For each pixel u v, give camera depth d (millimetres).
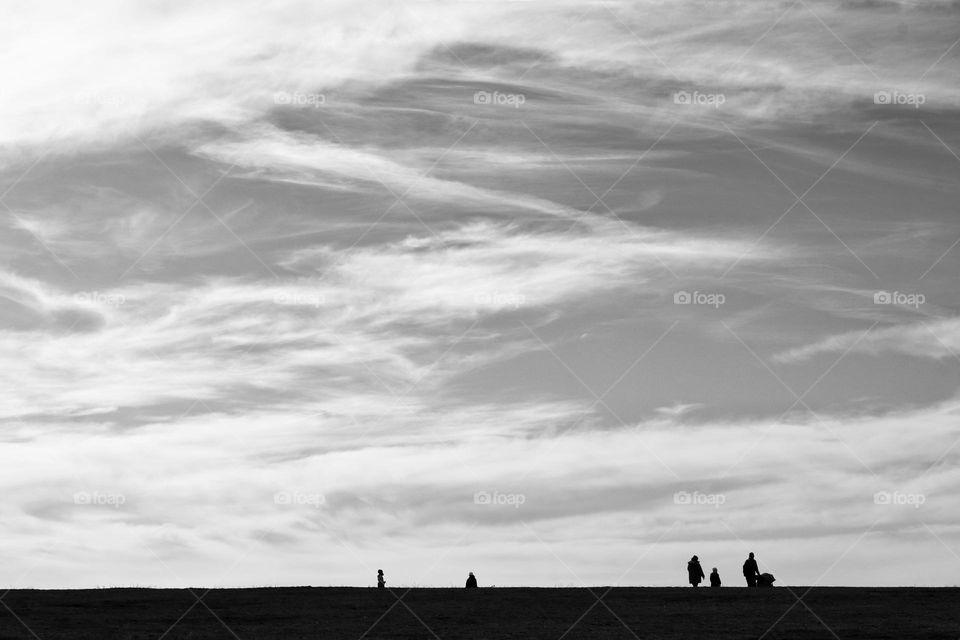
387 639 49531
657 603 60688
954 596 62438
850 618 54812
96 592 65312
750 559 70000
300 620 55281
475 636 50125
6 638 50188
